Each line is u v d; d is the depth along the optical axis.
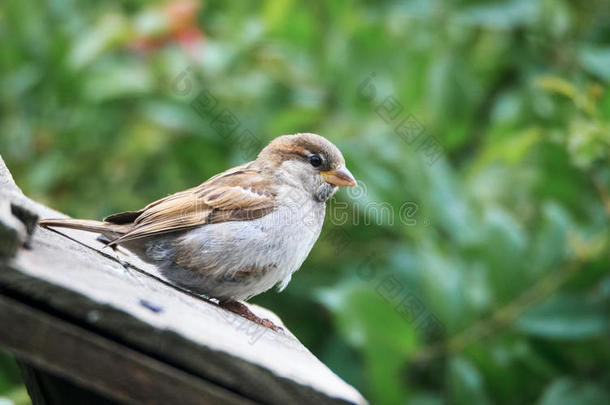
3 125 11.83
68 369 5.10
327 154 8.85
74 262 5.78
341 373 10.45
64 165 11.38
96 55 11.17
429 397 9.95
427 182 10.38
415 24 11.74
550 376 9.87
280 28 11.28
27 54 11.95
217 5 11.95
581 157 9.59
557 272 9.78
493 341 9.84
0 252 4.90
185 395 5.26
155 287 6.79
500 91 12.06
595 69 10.78
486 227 9.95
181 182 11.28
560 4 11.67
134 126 11.23
